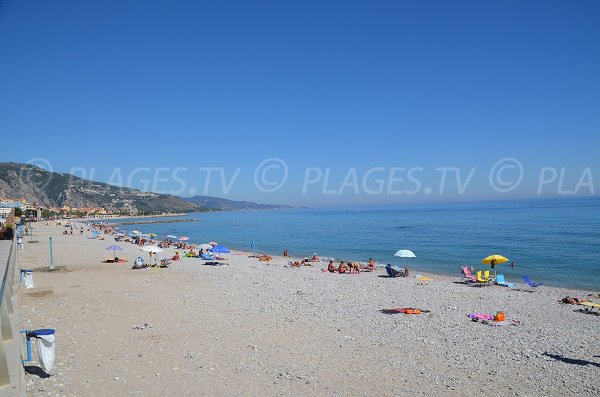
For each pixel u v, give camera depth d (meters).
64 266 32.75
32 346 11.18
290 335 13.78
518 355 12.27
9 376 6.99
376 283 26.33
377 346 12.87
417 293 22.66
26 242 59.41
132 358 10.99
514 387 9.90
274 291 22.61
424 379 10.25
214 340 12.91
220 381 9.69
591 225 75.19
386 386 9.75
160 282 25.20
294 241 66.75
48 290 19.30
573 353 12.52
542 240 53.72
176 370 10.27
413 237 65.94
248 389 9.30
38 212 148.38
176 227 128.50
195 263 36.50
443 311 18.17
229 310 17.34
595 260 37.12
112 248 35.50
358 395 9.20
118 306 17.47
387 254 47.19
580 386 10.01
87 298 19.09
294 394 9.12
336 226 105.56
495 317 16.48
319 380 9.96
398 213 189.88
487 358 11.95
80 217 197.50
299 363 11.11
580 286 26.81
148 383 9.39
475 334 14.49
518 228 74.62
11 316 11.45
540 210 149.75
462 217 125.31
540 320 16.84
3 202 108.38
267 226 118.56
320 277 28.94
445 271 34.00
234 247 59.12
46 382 9.04
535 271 32.59
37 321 14.42
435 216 140.50
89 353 11.23
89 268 31.91
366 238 67.75
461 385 9.95
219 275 29.22
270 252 51.00
